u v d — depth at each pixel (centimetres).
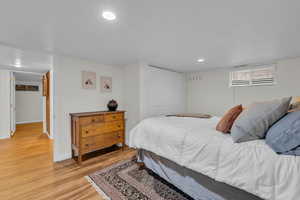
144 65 334
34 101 690
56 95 265
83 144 257
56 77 265
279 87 300
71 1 118
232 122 157
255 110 133
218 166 130
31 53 254
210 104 409
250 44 215
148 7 127
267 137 117
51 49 235
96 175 216
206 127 192
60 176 213
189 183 163
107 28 166
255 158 110
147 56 276
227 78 376
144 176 214
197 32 176
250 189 107
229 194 130
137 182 198
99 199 165
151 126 215
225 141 136
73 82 286
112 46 224
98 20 149
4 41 201
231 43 211
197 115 325
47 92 432
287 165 97
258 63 325
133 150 323
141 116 329
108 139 296
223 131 160
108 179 205
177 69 401
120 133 319
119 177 211
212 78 405
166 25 160
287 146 101
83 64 300
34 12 134
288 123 107
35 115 693
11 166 244
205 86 419
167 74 400
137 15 140
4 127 407
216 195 139
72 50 241
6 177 209
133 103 341
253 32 176
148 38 194
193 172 159
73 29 168
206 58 289
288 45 218
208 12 135
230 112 162
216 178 128
